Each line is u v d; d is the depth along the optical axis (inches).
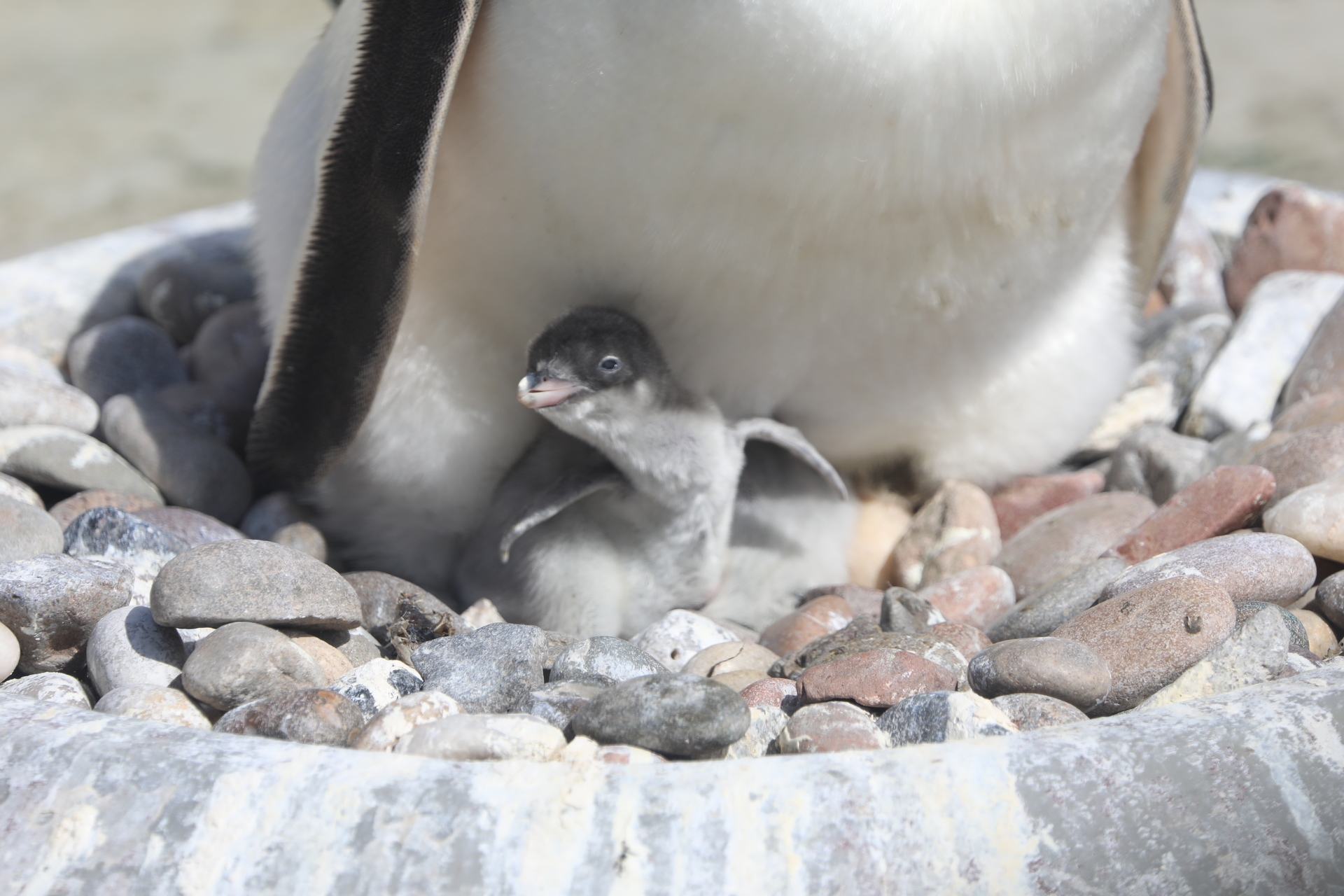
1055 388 285.7
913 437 285.6
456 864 144.7
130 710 187.0
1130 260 303.4
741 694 195.8
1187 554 223.8
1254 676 191.8
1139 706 197.0
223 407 324.2
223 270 378.3
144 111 898.1
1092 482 300.2
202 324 372.8
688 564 258.7
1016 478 302.7
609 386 232.2
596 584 257.8
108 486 281.6
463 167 229.1
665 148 208.1
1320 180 665.6
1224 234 420.8
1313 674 169.8
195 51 1027.3
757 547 275.4
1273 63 869.2
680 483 246.4
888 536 293.6
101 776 152.9
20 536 233.1
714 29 190.9
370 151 220.8
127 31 1074.7
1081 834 146.9
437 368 251.4
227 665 188.9
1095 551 262.7
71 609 210.4
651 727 172.1
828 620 247.8
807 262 225.5
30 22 1092.5
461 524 276.7
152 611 204.7
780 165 205.8
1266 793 151.4
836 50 189.9
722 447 248.8
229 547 205.9
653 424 239.1
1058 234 242.2
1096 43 204.4
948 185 213.9
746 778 149.6
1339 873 149.0
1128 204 290.7
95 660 206.4
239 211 431.8
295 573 207.2
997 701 188.2
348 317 232.5
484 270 241.0
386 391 252.5
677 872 143.6
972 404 277.9
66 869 147.6
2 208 736.3
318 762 153.2
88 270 382.6
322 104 247.3
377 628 245.9
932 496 299.6
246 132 856.3
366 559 283.9
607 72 203.2
